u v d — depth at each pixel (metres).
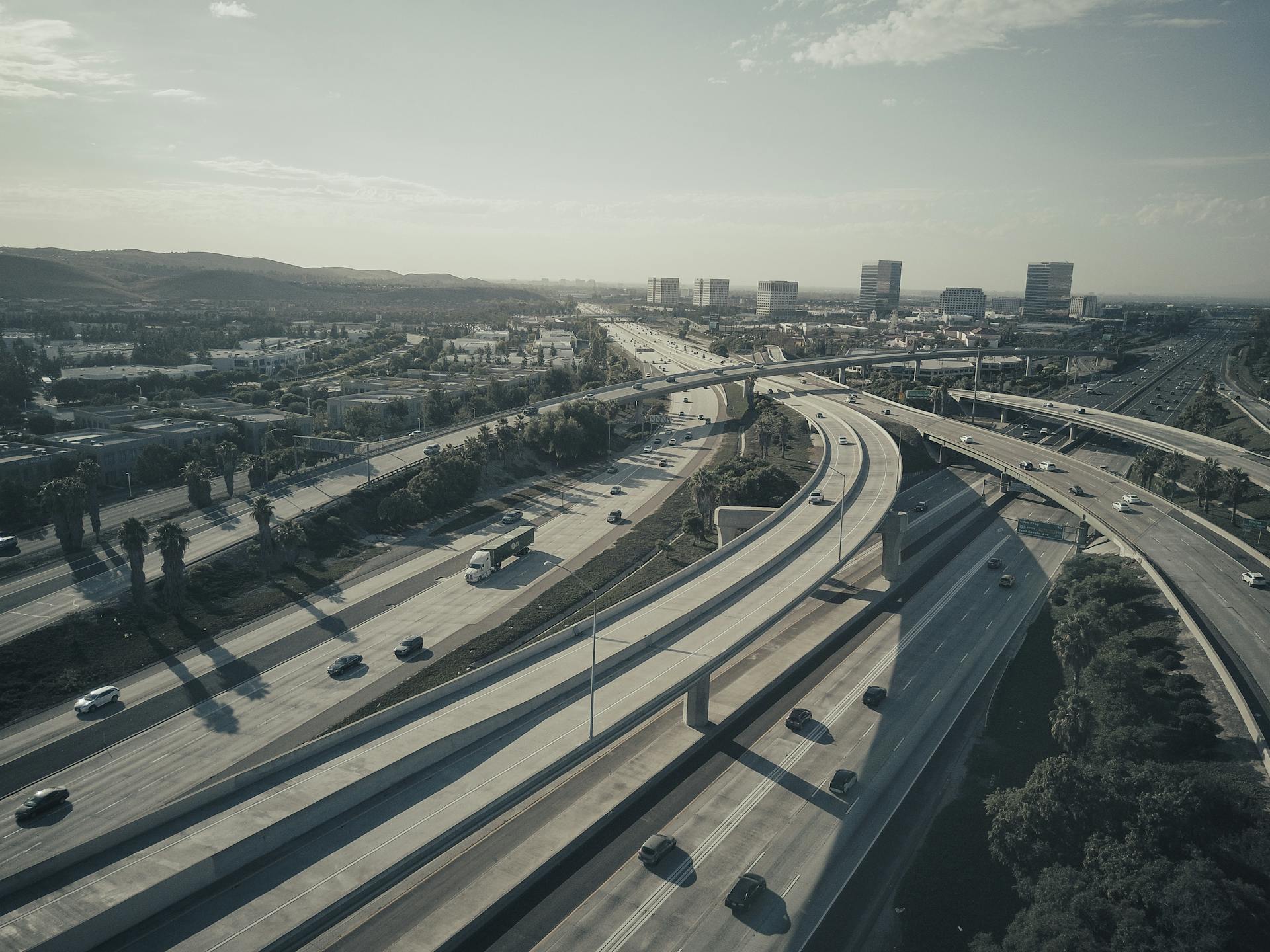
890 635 110.38
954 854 67.62
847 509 136.75
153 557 126.00
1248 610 103.31
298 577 127.12
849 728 86.25
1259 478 166.62
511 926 57.16
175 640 104.31
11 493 143.00
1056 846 62.16
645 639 79.69
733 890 60.34
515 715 65.06
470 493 173.62
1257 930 51.50
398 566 135.50
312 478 168.38
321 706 90.81
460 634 110.31
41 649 97.81
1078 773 63.84
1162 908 52.81
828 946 57.34
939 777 78.25
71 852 45.38
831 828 70.00
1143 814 59.62
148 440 183.62
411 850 49.50
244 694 93.44
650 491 187.75
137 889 43.62
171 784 76.50
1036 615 117.75
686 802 72.75
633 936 56.81
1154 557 123.81
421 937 54.72
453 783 56.44
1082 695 76.81
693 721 83.88
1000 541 153.00
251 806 51.12
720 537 138.75
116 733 84.50
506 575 133.25
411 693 93.44
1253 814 61.25
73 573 119.94
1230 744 76.69
